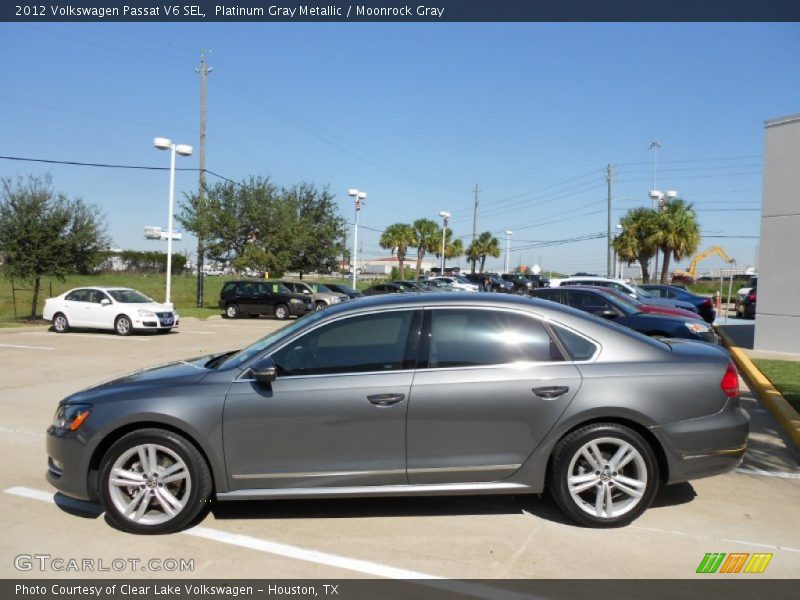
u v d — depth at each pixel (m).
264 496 4.43
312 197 36.31
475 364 4.48
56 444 4.56
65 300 19.70
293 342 4.59
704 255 56.81
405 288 33.44
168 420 4.37
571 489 4.43
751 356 12.79
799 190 13.00
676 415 4.42
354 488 4.43
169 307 20.28
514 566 3.95
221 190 31.92
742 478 5.68
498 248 70.69
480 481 4.45
